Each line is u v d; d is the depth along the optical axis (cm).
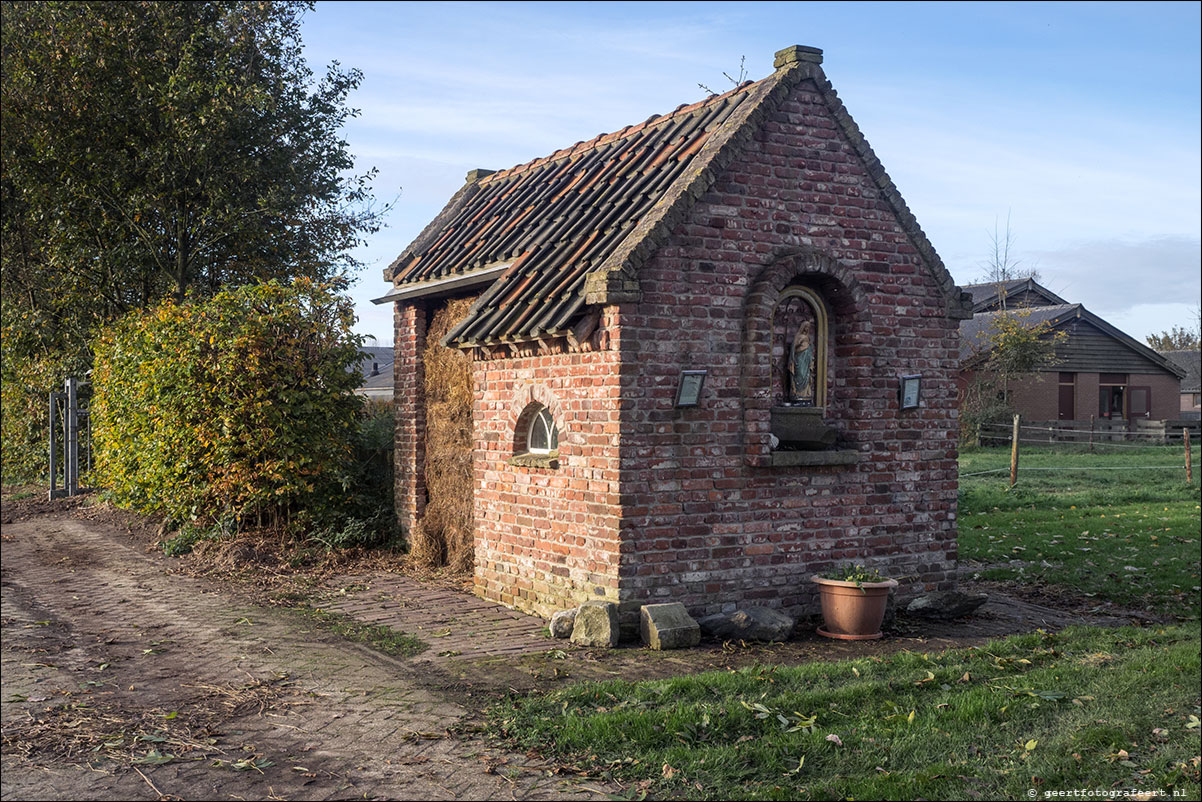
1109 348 3747
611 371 867
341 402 1452
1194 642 841
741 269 921
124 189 2000
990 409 3319
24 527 1712
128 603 1073
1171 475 2261
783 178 945
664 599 880
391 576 1199
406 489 1362
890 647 856
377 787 558
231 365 1336
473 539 1172
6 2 2003
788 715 647
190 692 743
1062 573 1198
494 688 727
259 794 554
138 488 1516
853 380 988
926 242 1019
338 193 2294
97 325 2091
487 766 580
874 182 998
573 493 923
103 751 626
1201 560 1249
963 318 1045
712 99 1088
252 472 1361
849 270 970
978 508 1792
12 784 576
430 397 1284
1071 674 737
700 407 898
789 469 945
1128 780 553
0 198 2117
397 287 1317
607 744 603
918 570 1017
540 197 1200
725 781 554
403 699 709
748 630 863
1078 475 2298
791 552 945
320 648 862
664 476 880
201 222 2009
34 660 844
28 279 2206
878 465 994
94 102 1950
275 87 2102
